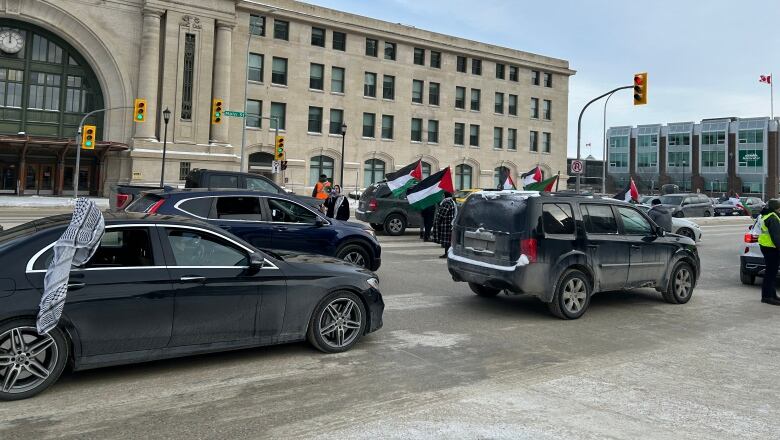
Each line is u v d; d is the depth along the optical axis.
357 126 48.91
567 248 7.90
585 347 6.56
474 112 55.12
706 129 83.44
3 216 23.48
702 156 83.88
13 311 4.41
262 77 44.78
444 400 4.73
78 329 4.68
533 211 7.71
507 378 5.37
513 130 58.22
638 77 23.59
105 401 4.55
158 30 40.31
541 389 5.07
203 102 41.53
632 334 7.25
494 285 7.99
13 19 38.53
